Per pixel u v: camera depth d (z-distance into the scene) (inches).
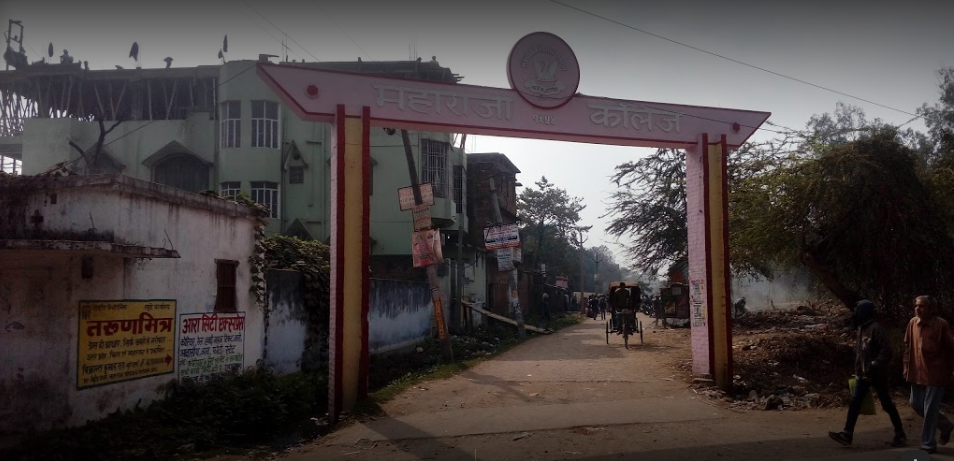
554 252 2108.8
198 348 383.2
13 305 291.7
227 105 941.2
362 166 352.2
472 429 310.5
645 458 258.4
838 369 456.1
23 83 992.9
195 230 383.6
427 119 367.9
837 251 476.7
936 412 257.3
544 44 395.2
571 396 389.4
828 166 450.6
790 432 302.4
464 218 1086.4
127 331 327.0
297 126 960.9
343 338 343.0
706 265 413.1
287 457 285.0
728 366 406.0
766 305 1146.0
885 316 463.8
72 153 939.3
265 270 458.9
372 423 325.1
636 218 1002.7
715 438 290.8
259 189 930.1
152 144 956.6
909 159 440.5
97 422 301.7
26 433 280.1
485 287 1245.1
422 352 697.0
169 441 301.4
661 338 763.4
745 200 523.8
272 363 465.7
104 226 309.9
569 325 1286.9
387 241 958.4
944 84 1128.2
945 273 435.8
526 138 401.7
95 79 981.2
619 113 407.5
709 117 426.0
